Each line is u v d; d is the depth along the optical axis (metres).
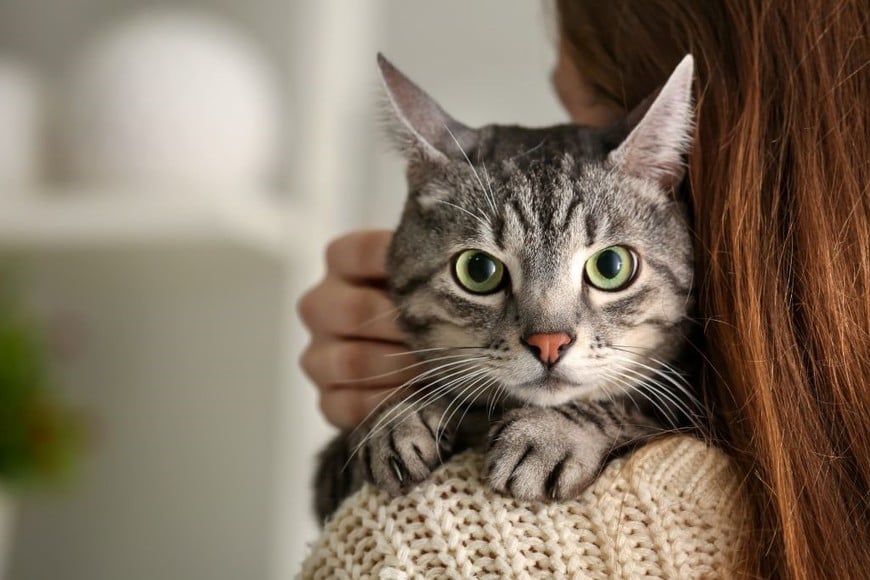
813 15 0.95
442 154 1.15
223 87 1.84
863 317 0.87
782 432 0.85
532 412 0.96
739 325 0.89
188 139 1.80
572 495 0.85
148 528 2.21
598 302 1.05
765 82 0.96
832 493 0.84
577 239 1.05
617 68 1.16
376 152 2.17
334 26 2.09
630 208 1.07
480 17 2.21
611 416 1.00
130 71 1.80
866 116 0.91
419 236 1.15
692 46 1.05
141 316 2.25
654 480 0.84
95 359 2.26
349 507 0.91
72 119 1.84
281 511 2.11
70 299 2.27
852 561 0.82
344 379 1.21
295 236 1.96
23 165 1.92
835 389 0.85
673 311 1.06
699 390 1.03
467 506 0.85
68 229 1.79
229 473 2.16
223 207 1.75
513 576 0.81
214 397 2.18
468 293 1.08
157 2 2.25
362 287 1.28
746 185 0.91
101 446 2.23
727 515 0.84
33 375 1.92
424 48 2.24
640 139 1.07
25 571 2.27
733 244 0.90
